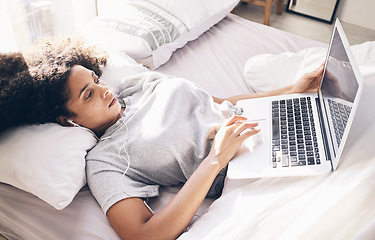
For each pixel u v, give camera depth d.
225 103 1.18
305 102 1.11
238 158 0.95
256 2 2.96
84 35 1.48
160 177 1.04
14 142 0.95
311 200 0.82
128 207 0.88
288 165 0.89
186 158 1.04
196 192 0.89
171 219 0.85
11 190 1.03
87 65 1.16
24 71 0.99
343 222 0.77
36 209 1.00
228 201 0.91
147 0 1.57
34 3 1.53
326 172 0.85
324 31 3.07
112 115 1.07
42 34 1.63
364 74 1.06
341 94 0.87
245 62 1.60
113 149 1.02
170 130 1.03
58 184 0.91
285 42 1.72
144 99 1.15
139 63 1.50
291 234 0.77
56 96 0.99
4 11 1.36
